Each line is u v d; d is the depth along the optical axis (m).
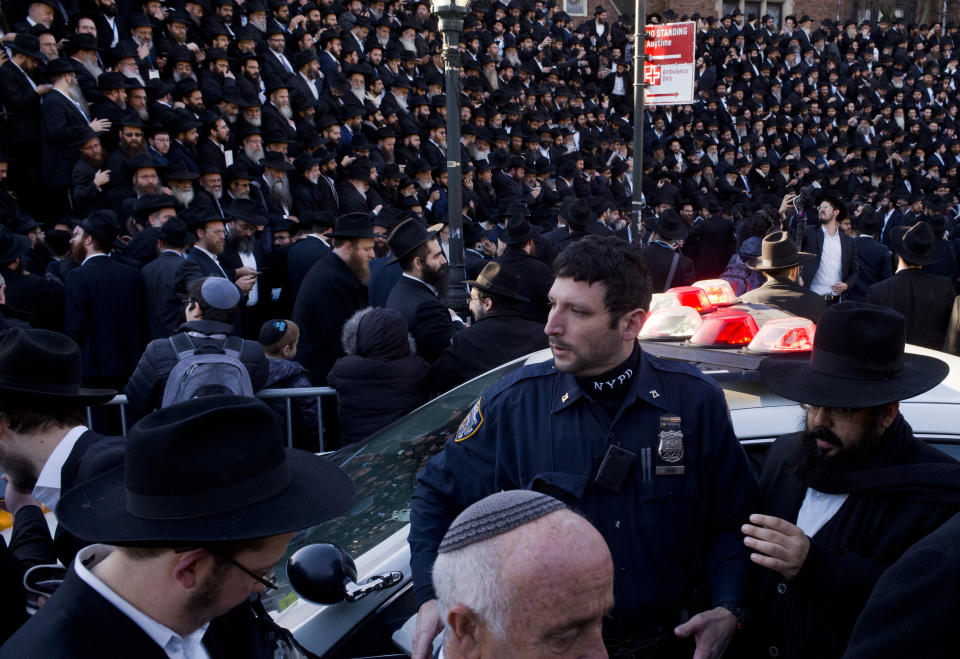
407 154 11.47
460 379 4.05
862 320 1.88
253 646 1.71
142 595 1.41
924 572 1.27
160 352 3.67
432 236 4.79
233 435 1.40
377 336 3.99
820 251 7.19
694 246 11.39
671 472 1.95
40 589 1.89
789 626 1.99
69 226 7.18
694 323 2.82
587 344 1.92
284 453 1.49
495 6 16.45
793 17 21.44
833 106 19.25
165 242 5.55
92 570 1.46
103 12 9.47
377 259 6.50
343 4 13.09
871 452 1.91
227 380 3.58
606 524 1.94
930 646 1.24
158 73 9.51
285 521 1.40
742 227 10.99
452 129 6.17
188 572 1.39
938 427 2.29
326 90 11.10
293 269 7.07
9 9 8.83
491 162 12.77
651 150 16.30
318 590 2.00
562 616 1.17
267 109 10.04
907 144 19.50
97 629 1.37
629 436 1.97
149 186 7.27
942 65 22.70
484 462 2.09
